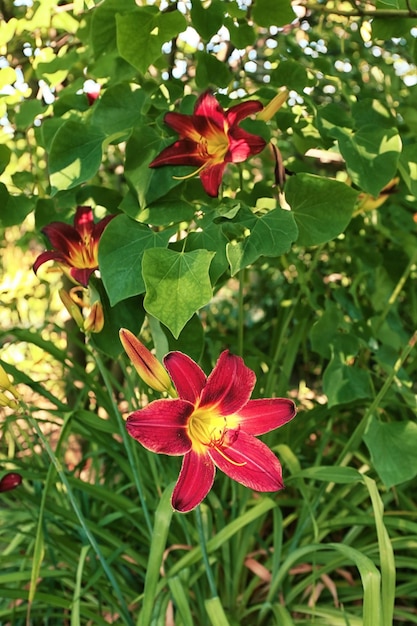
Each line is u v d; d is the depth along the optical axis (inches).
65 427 29.9
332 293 36.4
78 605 26.2
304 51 36.8
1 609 33.1
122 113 27.3
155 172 25.0
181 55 39.0
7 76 29.6
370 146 26.4
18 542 34.6
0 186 29.3
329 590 33.0
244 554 32.0
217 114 23.3
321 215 25.2
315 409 36.2
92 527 31.9
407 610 32.6
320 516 32.6
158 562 25.6
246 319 61.6
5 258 50.6
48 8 29.9
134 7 26.1
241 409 22.3
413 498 38.9
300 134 30.5
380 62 40.6
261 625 31.7
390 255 37.8
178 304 20.9
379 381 40.6
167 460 34.3
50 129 28.2
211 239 23.7
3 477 27.3
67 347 45.8
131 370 38.9
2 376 25.0
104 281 23.9
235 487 32.8
